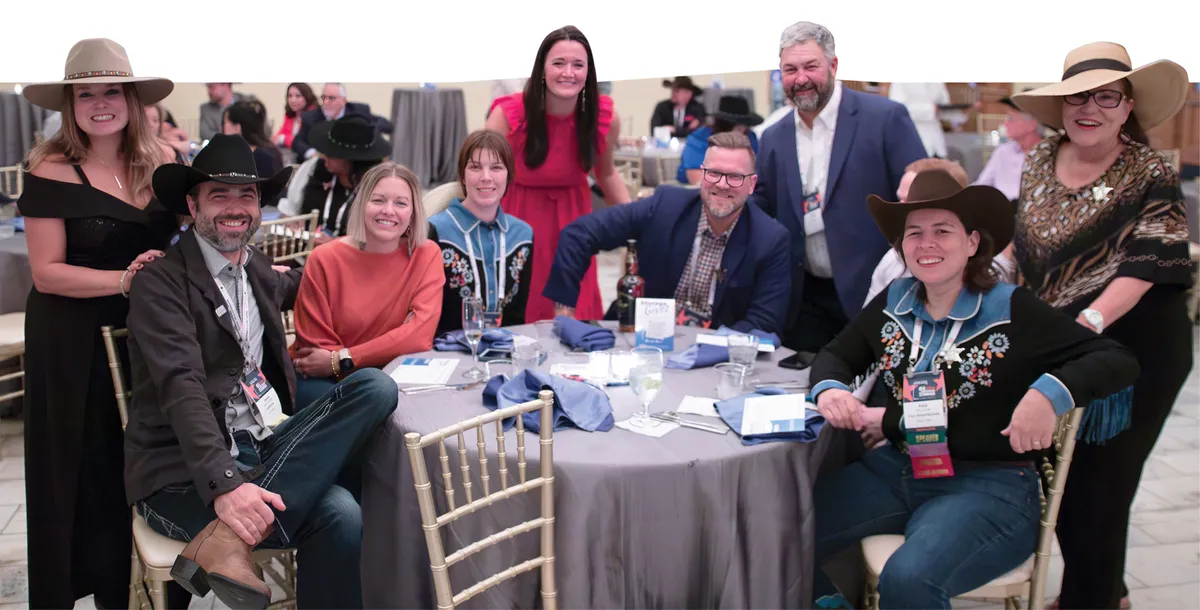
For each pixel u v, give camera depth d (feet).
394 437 6.86
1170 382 7.47
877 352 7.42
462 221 10.04
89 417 7.59
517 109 11.32
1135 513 10.55
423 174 24.26
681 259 10.00
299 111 21.89
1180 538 9.92
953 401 6.86
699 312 10.01
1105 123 7.27
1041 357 6.64
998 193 6.52
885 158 10.17
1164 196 7.19
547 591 6.35
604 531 6.21
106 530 7.82
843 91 10.20
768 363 8.52
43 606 7.80
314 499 6.82
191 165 6.95
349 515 6.99
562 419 6.82
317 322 9.06
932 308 7.11
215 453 6.46
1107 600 7.90
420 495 5.91
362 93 26.76
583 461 6.19
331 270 9.13
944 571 6.34
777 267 9.70
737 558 6.48
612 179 12.61
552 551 6.31
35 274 7.47
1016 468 6.86
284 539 6.77
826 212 10.31
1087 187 7.58
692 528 6.33
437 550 6.02
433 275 9.30
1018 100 8.04
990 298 6.86
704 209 9.82
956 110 20.66
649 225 10.16
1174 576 9.11
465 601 6.61
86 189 7.48
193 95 23.98
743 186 9.17
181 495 6.70
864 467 7.47
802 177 10.50
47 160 7.49
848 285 10.34
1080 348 6.55
